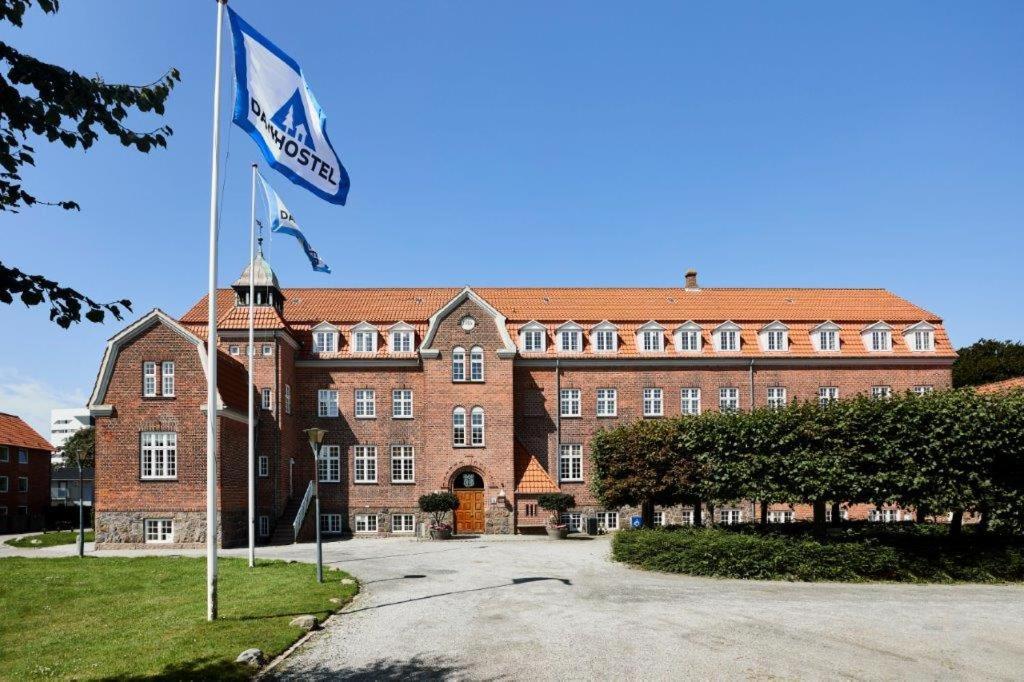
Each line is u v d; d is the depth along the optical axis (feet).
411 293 165.27
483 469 138.21
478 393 139.85
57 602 65.10
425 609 58.85
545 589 68.44
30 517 228.84
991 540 81.82
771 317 157.38
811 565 76.02
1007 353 225.97
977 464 78.74
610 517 145.07
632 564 85.97
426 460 139.33
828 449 82.79
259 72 57.31
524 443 146.82
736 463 87.86
